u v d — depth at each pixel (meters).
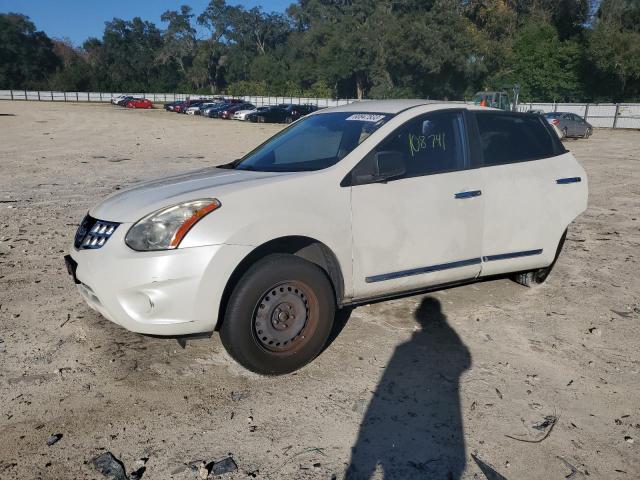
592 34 58.09
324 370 3.82
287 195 3.65
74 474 2.79
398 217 4.04
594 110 45.38
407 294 4.31
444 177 4.28
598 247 7.20
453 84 67.56
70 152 17.50
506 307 4.97
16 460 2.88
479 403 3.45
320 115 4.95
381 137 4.09
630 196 11.24
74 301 4.96
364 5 77.62
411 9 69.31
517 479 2.80
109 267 3.40
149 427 3.17
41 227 7.67
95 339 4.23
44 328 4.40
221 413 3.31
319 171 3.87
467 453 2.99
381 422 3.24
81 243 3.71
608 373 3.86
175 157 16.69
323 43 86.38
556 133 5.20
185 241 3.36
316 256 3.91
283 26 107.38
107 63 106.56
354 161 3.95
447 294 5.25
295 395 3.51
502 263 4.67
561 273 6.01
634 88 58.97
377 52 68.69
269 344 3.62
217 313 3.44
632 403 3.50
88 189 10.83
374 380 3.70
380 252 3.99
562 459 2.96
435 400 3.47
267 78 94.62
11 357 3.94
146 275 3.32
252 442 3.04
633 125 44.03
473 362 3.96
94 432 3.12
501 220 4.57
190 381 3.66
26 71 99.88
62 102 74.12
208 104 50.75
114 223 3.55
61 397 3.45
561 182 4.95
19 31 99.69
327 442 3.05
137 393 3.51
